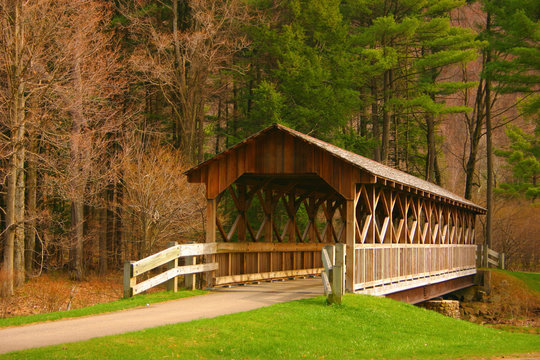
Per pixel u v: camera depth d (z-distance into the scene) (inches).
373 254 582.9
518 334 543.8
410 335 435.5
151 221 861.8
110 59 970.7
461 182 2321.6
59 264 1167.0
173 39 1215.6
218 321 393.7
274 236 1162.6
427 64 1338.6
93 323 393.4
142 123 1221.7
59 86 778.8
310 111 1213.1
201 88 1290.6
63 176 866.8
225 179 592.7
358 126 1819.6
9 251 748.6
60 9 775.7
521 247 1849.2
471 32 1445.6
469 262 1064.2
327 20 1346.0
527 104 1414.9
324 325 418.9
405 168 1971.0
